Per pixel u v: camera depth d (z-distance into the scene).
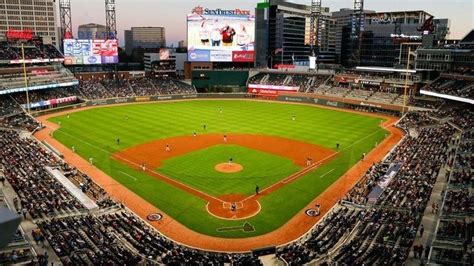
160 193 46.06
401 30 178.25
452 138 64.19
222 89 129.75
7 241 7.10
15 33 103.25
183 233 37.19
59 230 33.78
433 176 46.94
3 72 99.81
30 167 50.34
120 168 54.56
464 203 38.00
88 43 115.69
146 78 130.00
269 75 130.88
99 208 40.94
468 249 30.00
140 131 76.81
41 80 100.75
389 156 57.94
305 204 43.44
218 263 30.31
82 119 88.25
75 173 51.31
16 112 86.25
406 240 31.97
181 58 154.88
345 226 36.50
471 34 102.81
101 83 118.88
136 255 30.50
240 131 77.38
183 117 91.31
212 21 123.06
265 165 55.81
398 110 97.00
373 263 28.61
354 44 193.50
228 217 40.41
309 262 30.11
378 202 41.22
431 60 100.19
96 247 31.38
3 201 39.62
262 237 36.59
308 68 134.25
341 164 56.69
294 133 76.25
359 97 107.19
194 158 58.84
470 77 86.12
